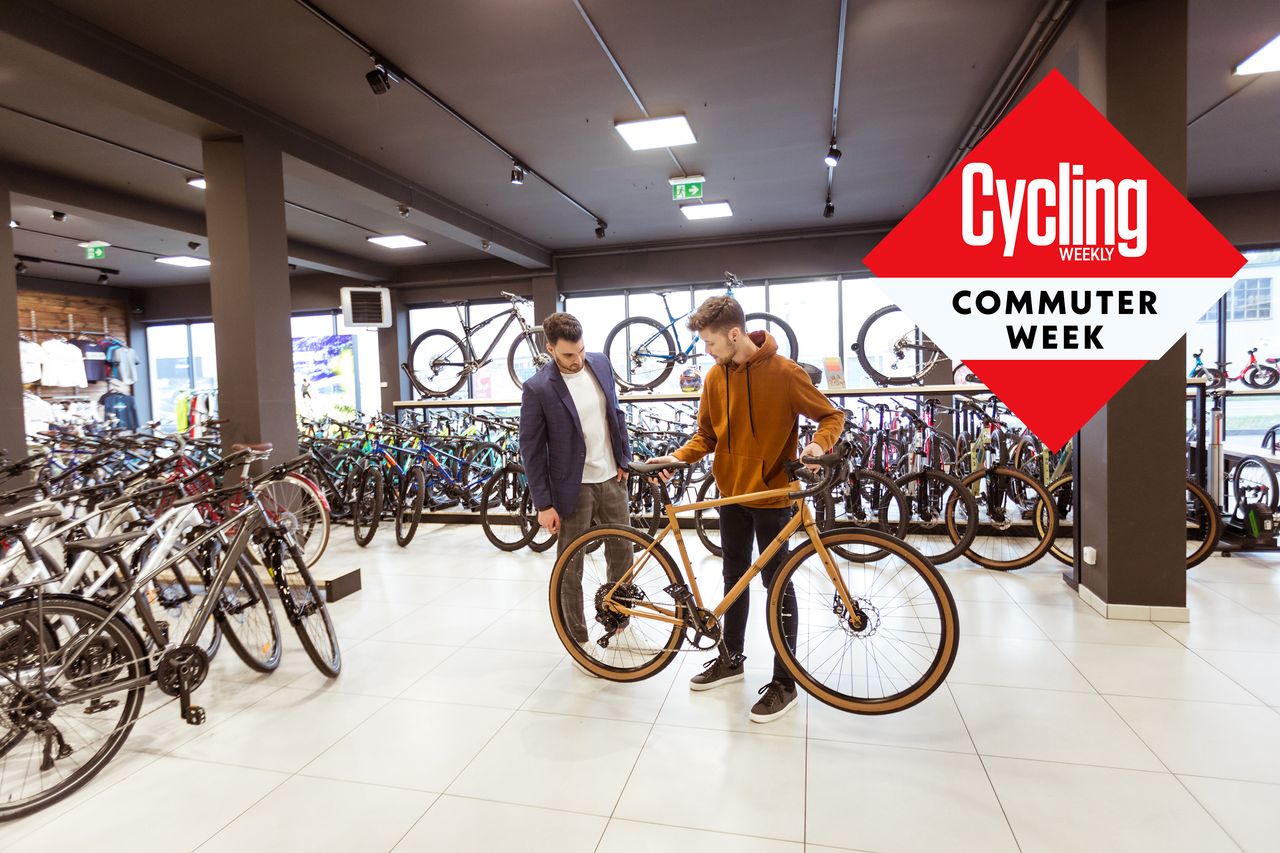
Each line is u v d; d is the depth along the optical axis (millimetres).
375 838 1670
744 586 2270
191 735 2211
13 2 2689
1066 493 4168
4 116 3938
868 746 2014
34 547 2293
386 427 6020
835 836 1616
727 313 2207
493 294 9008
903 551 2039
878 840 1596
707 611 2324
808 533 2143
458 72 3613
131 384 9570
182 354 10141
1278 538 4020
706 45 3414
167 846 1671
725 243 8016
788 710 2246
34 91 3598
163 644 2213
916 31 3326
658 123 4398
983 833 1608
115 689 1987
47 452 3977
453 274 9031
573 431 2676
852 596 2168
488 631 3123
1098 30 2945
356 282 9352
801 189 6098
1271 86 4078
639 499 4914
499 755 2037
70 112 3887
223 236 3885
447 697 2443
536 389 2648
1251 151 5254
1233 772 1818
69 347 8836
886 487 4133
